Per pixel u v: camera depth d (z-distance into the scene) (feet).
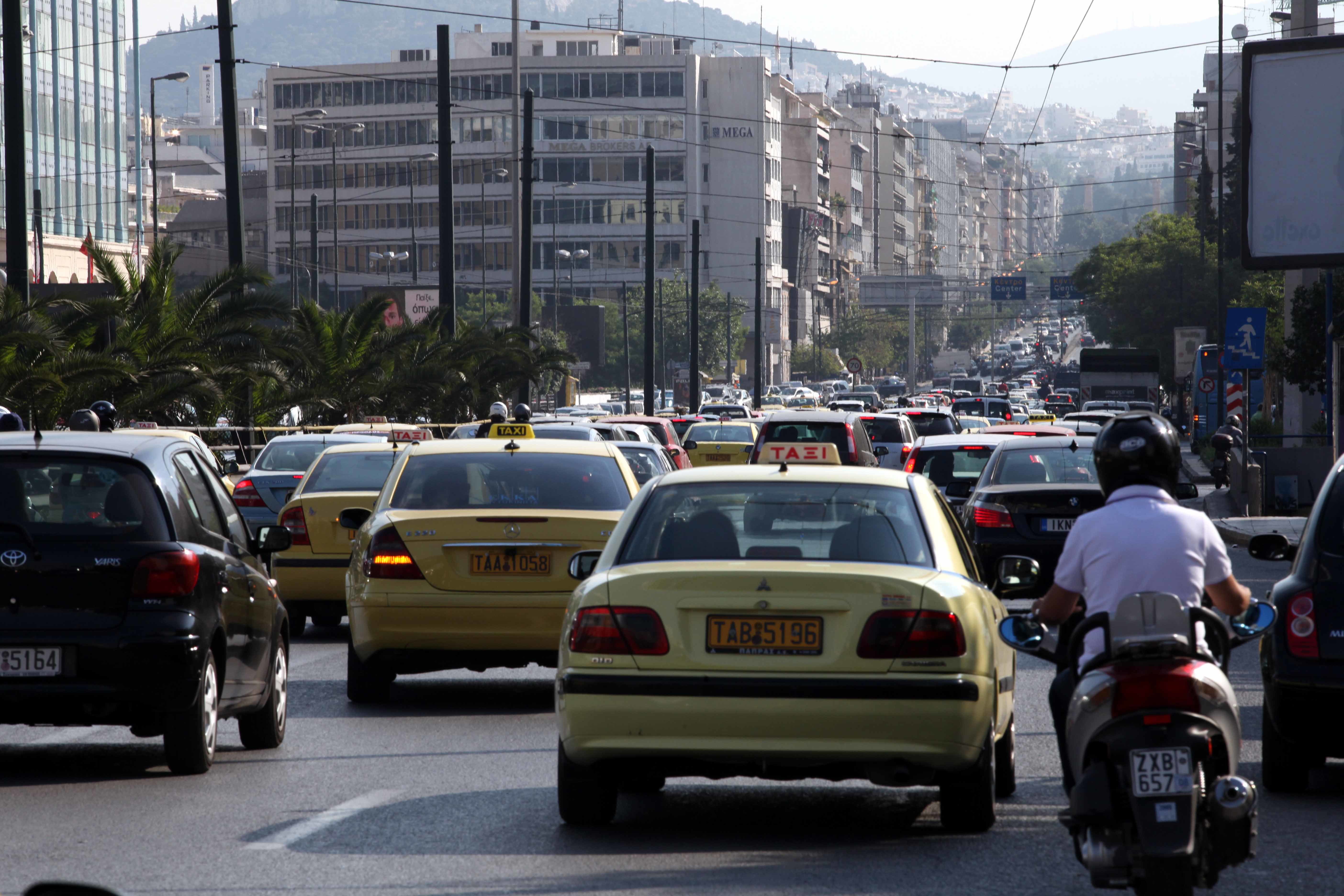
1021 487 177.58
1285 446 492.13
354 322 480.64
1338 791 97.19
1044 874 73.10
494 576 121.08
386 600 120.98
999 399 651.25
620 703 77.20
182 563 95.40
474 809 88.17
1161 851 55.52
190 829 82.64
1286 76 274.36
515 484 129.29
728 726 76.54
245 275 382.83
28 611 93.35
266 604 108.17
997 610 85.97
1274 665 95.30
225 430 367.04
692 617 77.92
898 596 77.92
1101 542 62.44
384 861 75.72
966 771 79.97
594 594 79.20
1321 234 273.13
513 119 558.97
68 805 88.84
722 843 79.87
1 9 458.09
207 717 97.35
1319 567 95.55
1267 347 517.55
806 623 77.61
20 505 95.25
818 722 76.38
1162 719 56.65
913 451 239.91
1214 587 63.16
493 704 130.31
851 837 81.41
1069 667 64.44
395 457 184.65
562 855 77.00
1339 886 71.10
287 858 76.23
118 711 94.38
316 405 464.24
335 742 111.14
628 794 93.97
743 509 83.76
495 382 524.52
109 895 35.01
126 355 363.15
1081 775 59.98
